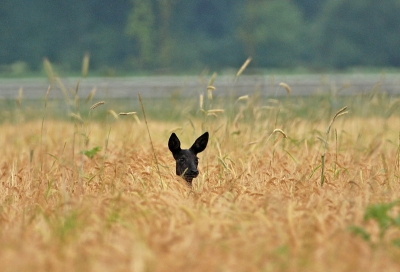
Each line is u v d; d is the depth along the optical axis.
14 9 179.50
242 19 192.50
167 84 77.12
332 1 193.25
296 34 192.50
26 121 49.47
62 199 21.95
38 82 91.81
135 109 66.56
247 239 16.38
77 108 28.64
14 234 17.62
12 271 14.85
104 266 14.91
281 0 191.62
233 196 21.45
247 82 67.25
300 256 15.55
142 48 172.38
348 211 19.16
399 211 19.77
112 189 23.38
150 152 30.95
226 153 29.31
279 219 18.25
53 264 15.07
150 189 23.45
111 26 183.88
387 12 192.00
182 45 187.50
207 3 197.00
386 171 25.09
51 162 31.38
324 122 42.31
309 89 74.31
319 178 25.47
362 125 38.47
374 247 16.05
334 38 193.00
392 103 33.75
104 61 181.25
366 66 192.25
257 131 33.81
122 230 17.70
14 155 33.72
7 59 178.38
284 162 27.70
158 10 176.62
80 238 16.98
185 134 38.75
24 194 23.50
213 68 184.25
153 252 15.41
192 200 21.38
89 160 29.70
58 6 182.12
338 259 15.55
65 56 180.00
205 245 15.95
